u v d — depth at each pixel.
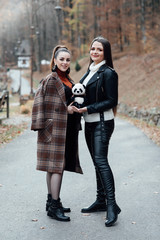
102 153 3.53
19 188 4.69
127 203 4.10
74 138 3.73
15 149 7.53
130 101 19.55
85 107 3.48
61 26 57.66
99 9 37.59
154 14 31.34
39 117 3.46
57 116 3.51
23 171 5.65
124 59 32.69
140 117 14.65
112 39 38.28
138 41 34.19
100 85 3.51
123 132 10.36
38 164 3.57
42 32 74.31
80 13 50.09
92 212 3.81
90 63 3.83
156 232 3.25
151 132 10.23
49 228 3.35
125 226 3.40
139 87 22.53
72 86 3.67
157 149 7.66
